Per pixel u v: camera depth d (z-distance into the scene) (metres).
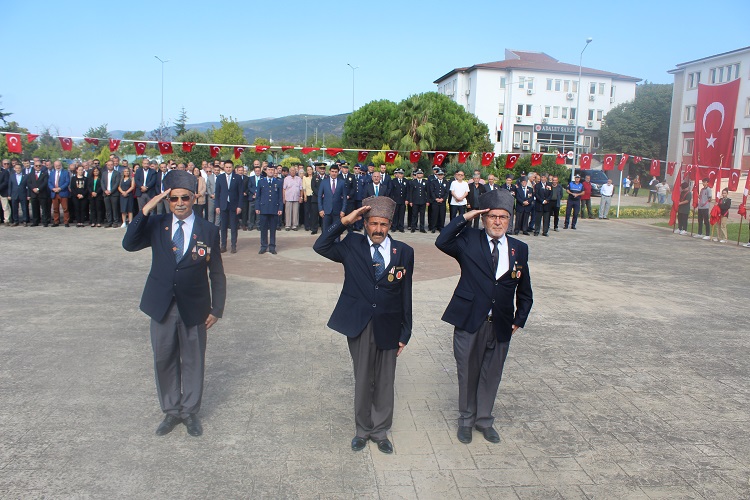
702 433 4.89
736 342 7.48
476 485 4.00
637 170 60.38
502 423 5.01
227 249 13.44
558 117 67.62
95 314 7.89
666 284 11.03
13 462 4.14
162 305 4.43
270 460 4.27
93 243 13.89
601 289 10.44
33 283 9.64
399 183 17.86
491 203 4.44
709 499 3.89
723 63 44.62
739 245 16.64
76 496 3.75
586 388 5.84
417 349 6.89
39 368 5.93
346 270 4.42
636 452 4.53
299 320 7.85
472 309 4.47
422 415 5.12
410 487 3.96
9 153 31.53
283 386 5.64
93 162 17.48
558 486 4.01
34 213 16.89
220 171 14.98
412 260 4.47
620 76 68.62
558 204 19.48
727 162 22.02
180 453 4.34
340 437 4.65
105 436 4.57
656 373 6.31
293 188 17.62
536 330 7.81
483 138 51.75
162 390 4.61
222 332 7.27
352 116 45.78
